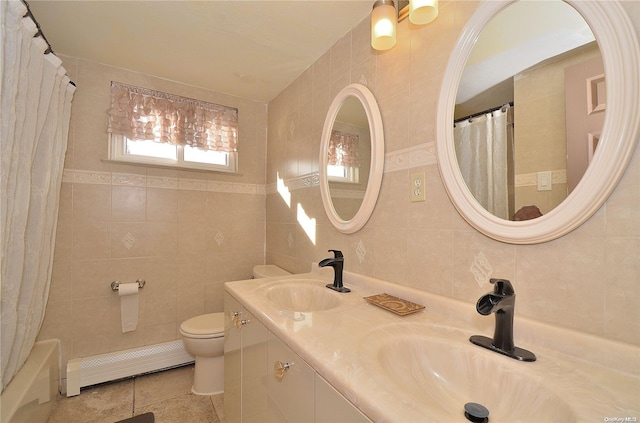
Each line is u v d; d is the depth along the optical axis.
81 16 1.47
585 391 0.57
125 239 2.01
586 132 0.70
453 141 0.99
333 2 1.35
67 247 1.83
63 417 1.57
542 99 0.78
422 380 0.75
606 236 0.67
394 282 1.22
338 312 1.01
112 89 1.96
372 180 1.31
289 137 2.17
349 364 0.64
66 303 1.83
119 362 1.92
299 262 1.98
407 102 1.19
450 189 0.98
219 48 1.75
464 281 0.96
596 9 0.68
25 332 1.37
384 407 0.50
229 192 2.40
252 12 1.43
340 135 1.56
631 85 0.63
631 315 0.64
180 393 1.81
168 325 2.15
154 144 2.12
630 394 0.56
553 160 0.75
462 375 0.73
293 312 1.00
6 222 1.12
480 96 0.92
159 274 2.12
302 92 2.01
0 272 1.07
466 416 0.55
